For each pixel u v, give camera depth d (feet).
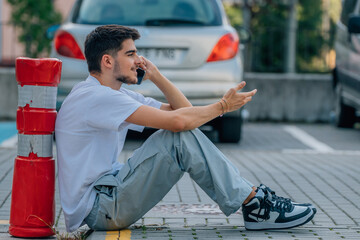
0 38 54.75
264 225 16.70
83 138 16.01
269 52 54.49
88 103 15.81
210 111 16.01
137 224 17.84
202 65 32.60
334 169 28.48
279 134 43.62
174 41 32.42
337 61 46.26
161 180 15.98
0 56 54.70
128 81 16.28
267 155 32.91
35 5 56.34
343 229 17.30
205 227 17.48
